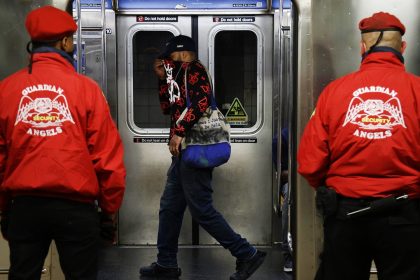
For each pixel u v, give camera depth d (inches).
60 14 143.6
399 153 137.3
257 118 258.8
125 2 255.0
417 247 138.4
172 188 219.9
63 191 136.3
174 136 202.8
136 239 263.4
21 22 177.8
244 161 260.7
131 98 259.0
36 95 137.6
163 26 256.8
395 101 138.6
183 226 263.6
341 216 140.9
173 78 207.6
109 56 256.2
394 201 136.6
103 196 141.3
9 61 178.7
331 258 144.1
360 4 177.3
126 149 261.0
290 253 229.6
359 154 139.0
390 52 144.3
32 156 135.9
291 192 186.2
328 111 142.7
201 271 232.2
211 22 256.4
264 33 256.4
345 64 178.1
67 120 136.9
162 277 223.8
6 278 178.4
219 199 261.6
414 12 177.0
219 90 258.5
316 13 177.8
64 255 140.4
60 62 142.1
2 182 142.4
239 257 210.5
